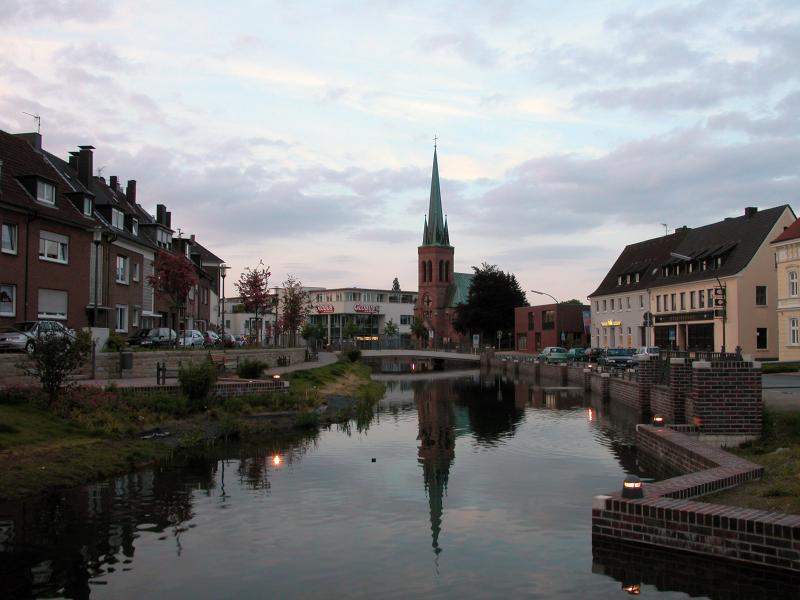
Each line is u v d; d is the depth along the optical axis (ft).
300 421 85.35
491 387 169.58
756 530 31.12
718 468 43.47
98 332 100.01
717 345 195.62
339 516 42.96
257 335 179.63
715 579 30.71
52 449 55.72
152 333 132.87
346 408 107.34
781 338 162.30
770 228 187.42
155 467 58.59
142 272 149.69
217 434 74.33
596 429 85.20
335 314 428.56
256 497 47.85
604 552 34.96
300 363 170.40
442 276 453.58
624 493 35.76
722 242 205.36
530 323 328.90
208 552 35.78
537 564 33.81
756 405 58.03
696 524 32.78
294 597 29.89
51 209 111.24
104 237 127.54
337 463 61.26
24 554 35.40
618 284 263.90
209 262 263.29
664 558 33.27
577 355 226.79
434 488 51.11
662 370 95.81
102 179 163.22
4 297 100.53
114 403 70.64
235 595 30.12
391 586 31.14
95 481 52.75
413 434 81.61
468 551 36.01
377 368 305.32
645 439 65.98
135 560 34.53
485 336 373.40
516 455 65.98
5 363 73.97
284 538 38.27
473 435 80.59
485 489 50.75
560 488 51.13
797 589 29.45
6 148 111.45
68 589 30.78
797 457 48.26
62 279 113.50
